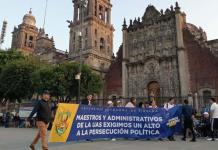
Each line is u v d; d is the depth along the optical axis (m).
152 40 50.31
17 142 15.66
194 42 45.03
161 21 50.09
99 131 16.75
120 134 17.47
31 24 97.88
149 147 13.55
